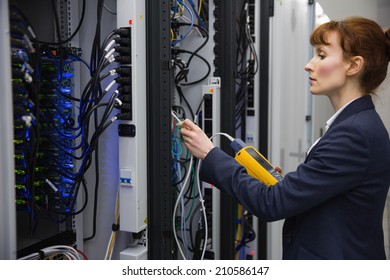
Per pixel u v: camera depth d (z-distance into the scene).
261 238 2.47
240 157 1.25
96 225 1.62
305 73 2.84
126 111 1.38
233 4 1.94
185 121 1.22
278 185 1.05
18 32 0.89
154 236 1.46
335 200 1.04
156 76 1.41
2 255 0.92
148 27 1.40
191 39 2.01
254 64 2.29
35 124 1.08
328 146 0.99
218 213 2.03
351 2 3.42
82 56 1.53
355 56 1.00
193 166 1.91
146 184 1.45
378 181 1.00
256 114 2.37
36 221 1.37
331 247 1.03
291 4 2.52
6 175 0.90
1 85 0.88
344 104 1.07
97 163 1.46
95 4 1.58
